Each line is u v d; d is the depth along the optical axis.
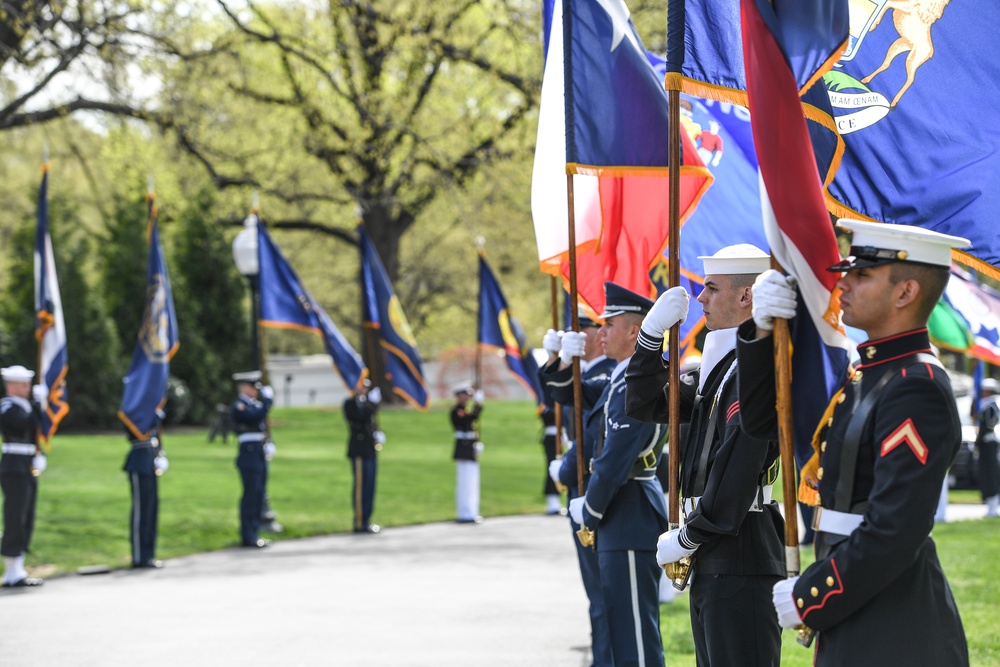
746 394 10.34
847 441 9.62
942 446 9.12
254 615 27.31
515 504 55.09
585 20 15.76
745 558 12.71
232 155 87.19
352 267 135.50
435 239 132.12
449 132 89.81
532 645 23.34
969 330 36.56
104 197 98.44
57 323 36.81
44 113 67.81
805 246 10.00
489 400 141.88
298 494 53.91
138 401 37.28
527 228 107.19
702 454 12.98
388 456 74.38
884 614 9.50
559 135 18.77
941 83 13.78
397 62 82.38
